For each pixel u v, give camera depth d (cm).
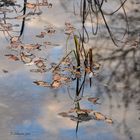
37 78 560
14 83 542
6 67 577
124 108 514
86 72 591
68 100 518
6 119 470
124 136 459
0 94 516
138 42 699
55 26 716
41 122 470
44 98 517
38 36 676
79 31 711
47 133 451
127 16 783
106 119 488
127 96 543
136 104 525
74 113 493
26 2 795
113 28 738
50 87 543
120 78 586
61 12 768
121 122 485
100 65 619
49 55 624
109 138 453
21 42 650
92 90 548
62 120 477
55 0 813
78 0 820
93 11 777
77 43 614
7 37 662
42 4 792
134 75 598
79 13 770
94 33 711
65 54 632
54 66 595
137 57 652
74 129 463
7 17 730
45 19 736
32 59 607
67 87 548
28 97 516
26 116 479
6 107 491
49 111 492
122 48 673
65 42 666
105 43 684
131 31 733
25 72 571
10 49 627
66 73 583
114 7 810
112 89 556
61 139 443
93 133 459
